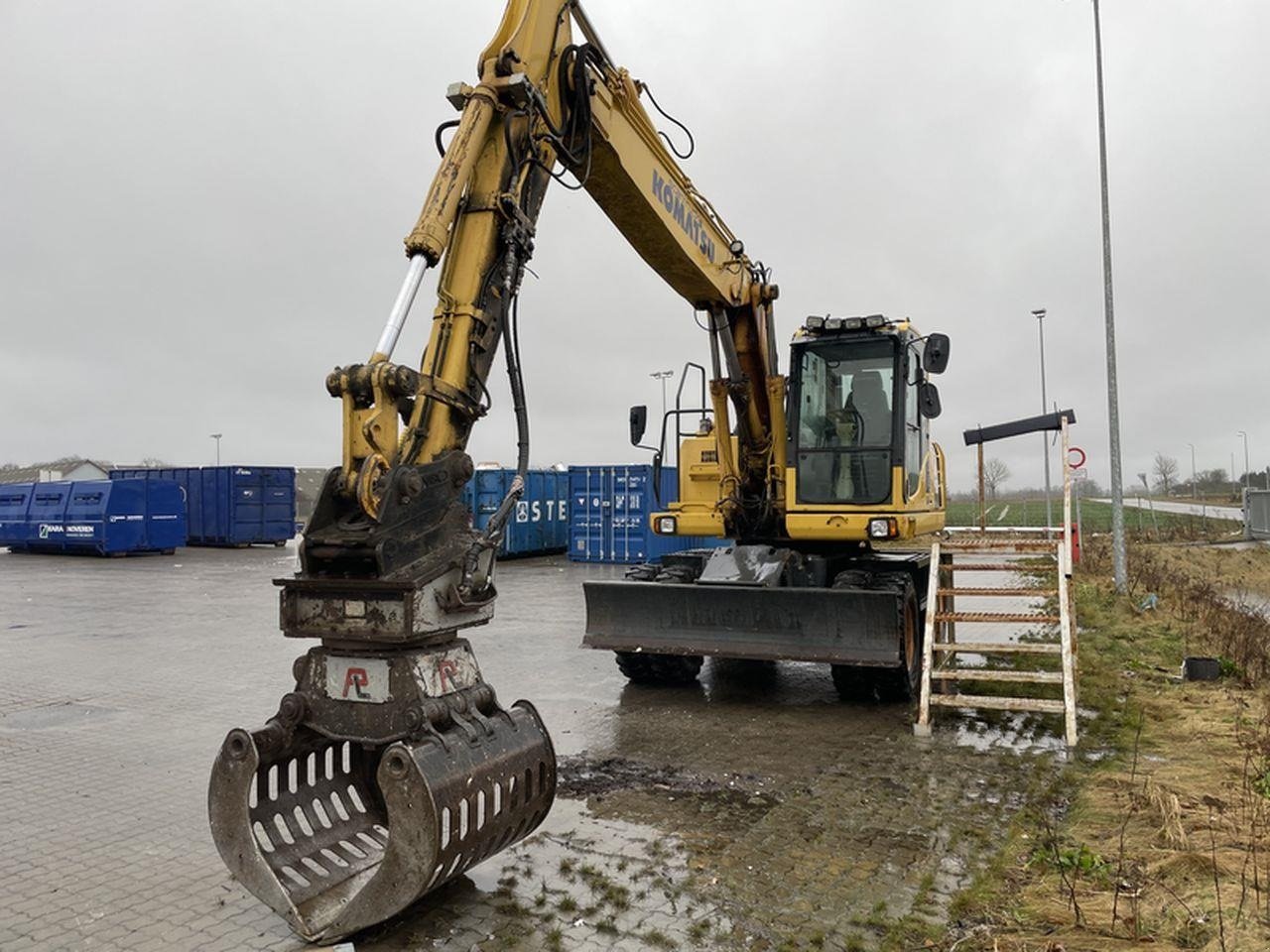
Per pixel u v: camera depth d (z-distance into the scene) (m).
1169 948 3.86
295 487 31.98
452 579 4.32
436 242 4.57
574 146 5.85
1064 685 7.44
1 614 14.77
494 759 4.21
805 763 6.70
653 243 7.57
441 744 4.00
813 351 9.40
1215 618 12.30
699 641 8.58
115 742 7.35
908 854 5.00
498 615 14.36
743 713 8.21
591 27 6.23
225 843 4.18
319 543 4.18
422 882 3.80
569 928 4.19
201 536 31.08
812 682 9.55
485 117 4.97
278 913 4.15
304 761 4.64
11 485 28.91
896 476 8.93
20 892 4.62
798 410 9.34
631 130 6.70
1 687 9.32
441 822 3.80
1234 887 4.38
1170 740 7.09
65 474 69.88
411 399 4.47
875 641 7.99
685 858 4.96
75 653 11.25
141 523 26.72
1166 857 4.75
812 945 4.01
